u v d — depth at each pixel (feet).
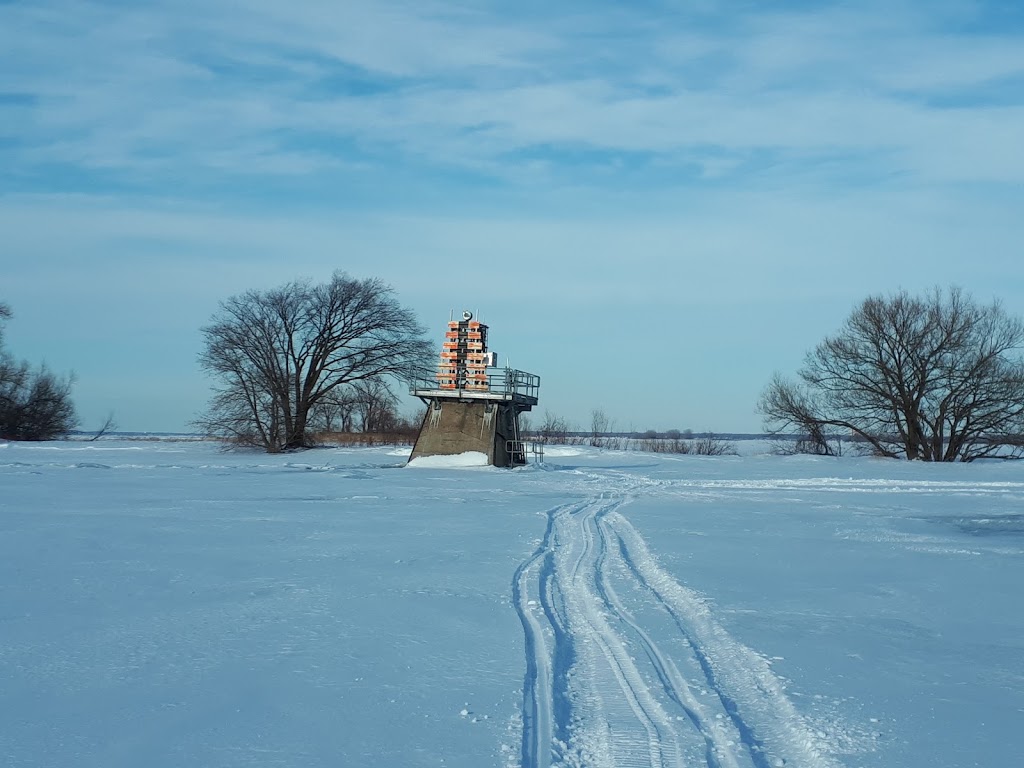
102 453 183.32
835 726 24.23
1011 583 45.01
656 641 32.68
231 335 201.67
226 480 111.96
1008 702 26.45
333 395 218.38
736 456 193.26
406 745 22.85
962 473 137.28
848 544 58.59
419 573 46.19
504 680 28.17
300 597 40.29
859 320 190.60
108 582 43.70
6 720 24.75
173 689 27.48
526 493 97.09
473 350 147.43
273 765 21.61
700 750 22.31
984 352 185.16
